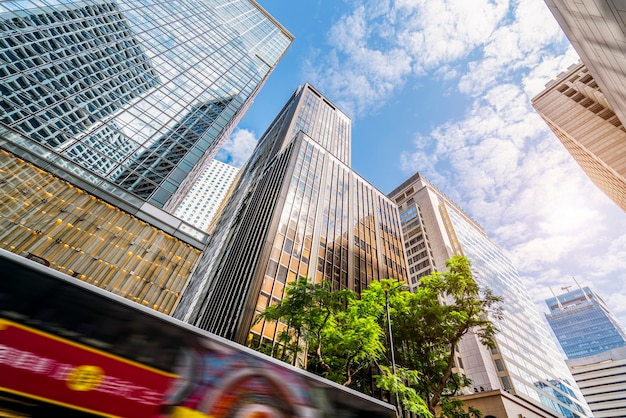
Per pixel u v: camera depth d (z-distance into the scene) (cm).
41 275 395
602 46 1786
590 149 6444
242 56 7931
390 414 647
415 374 1698
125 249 2994
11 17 3809
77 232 2777
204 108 5738
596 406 12975
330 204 4550
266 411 469
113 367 393
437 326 2156
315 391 550
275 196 3984
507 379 5228
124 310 438
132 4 5959
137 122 4528
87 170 3231
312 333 1584
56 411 338
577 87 7131
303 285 1667
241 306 2688
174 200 4444
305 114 7862
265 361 523
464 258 2216
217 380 455
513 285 9294
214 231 7688
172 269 3189
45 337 367
